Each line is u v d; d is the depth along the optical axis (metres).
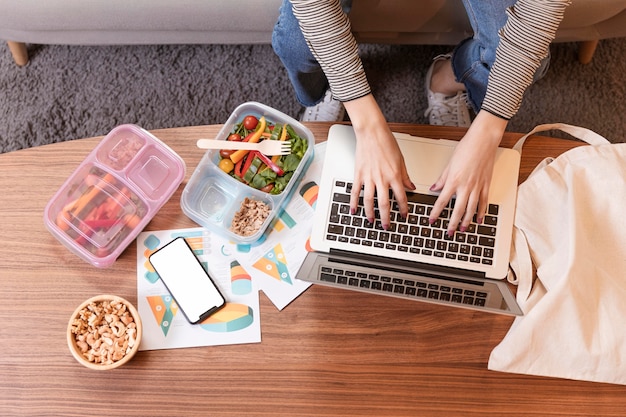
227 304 0.97
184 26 1.35
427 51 1.65
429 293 0.91
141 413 0.92
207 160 1.04
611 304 0.92
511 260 0.98
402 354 0.95
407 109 1.62
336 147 1.03
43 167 1.04
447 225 0.99
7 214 1.01
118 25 1.35
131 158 1.06
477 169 0.96
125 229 1.02
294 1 0.93
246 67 1.64
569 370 0.91
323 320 0.97
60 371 0.93
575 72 1.65
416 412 0.93
